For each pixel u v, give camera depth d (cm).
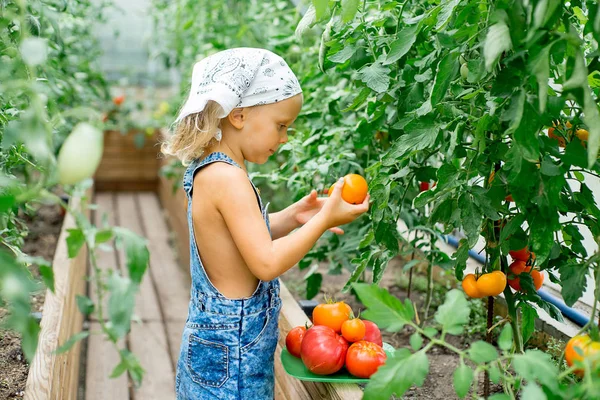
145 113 640
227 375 171
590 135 115
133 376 112
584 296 224
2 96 170
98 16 462
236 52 171
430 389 210
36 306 259
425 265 309
